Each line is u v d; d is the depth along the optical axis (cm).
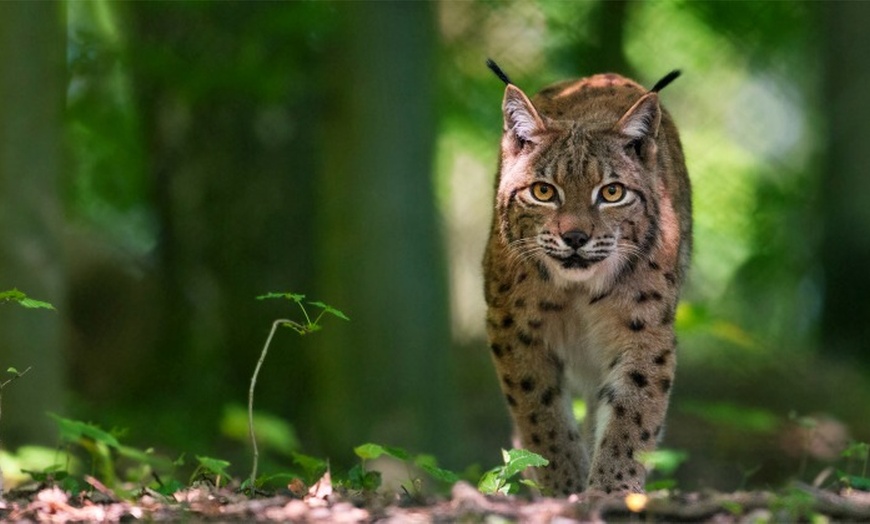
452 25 2017
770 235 2278
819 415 1636
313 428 1650
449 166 2189
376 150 1520
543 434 820
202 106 1705
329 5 1581
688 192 878
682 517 618
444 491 1093
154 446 1574
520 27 2023
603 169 777
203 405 1705
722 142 2362
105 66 1745
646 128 795
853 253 1853
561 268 776
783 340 2059
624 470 778
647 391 790
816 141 2092
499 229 811
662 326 793
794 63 2236
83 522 621
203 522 617
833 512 618
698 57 2225
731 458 1530
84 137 1975
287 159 1714
